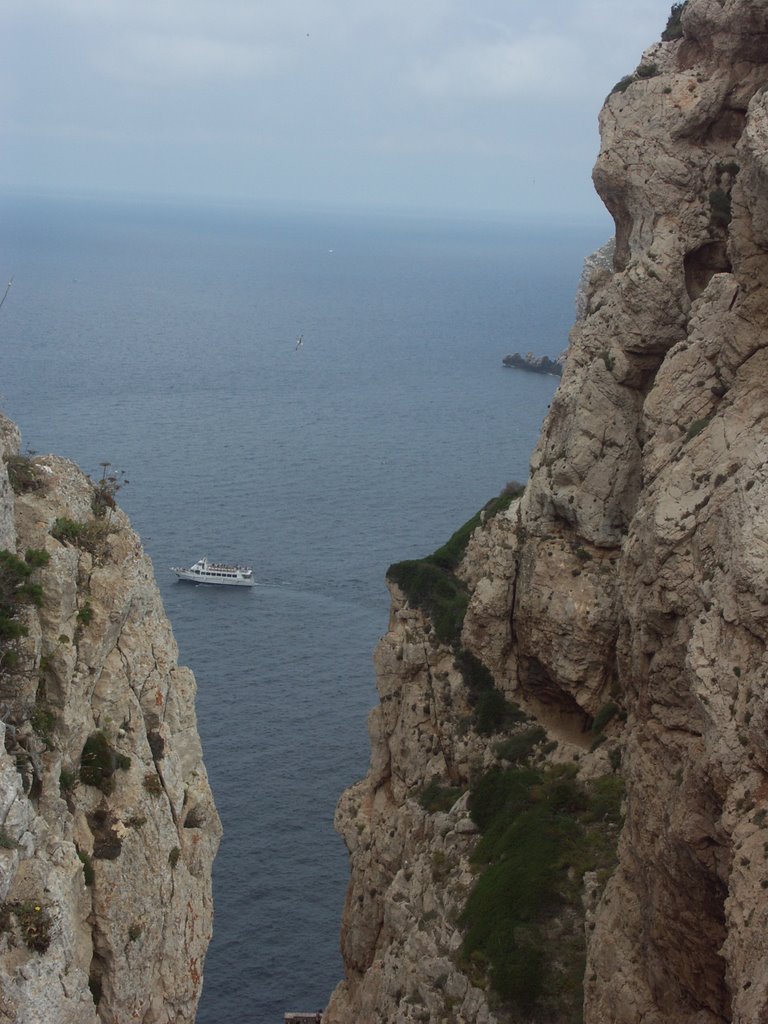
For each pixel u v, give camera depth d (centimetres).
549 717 5450
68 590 2759
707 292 4247
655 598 3606
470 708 5591
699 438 3750
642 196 5072
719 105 5016
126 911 2723
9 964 2245
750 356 3803
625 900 3828
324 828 7956
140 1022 2778
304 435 19012
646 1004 3609
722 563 3256
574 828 4856
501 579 5447
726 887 3103
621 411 5081
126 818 2800
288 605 11644
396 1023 4728
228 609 11481
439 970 4653
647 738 3662
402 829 5591
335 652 10638
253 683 9925
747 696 2984
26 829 2359
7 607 2600
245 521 14125
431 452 18062
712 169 5028
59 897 2366
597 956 3891
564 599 5122
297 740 9012
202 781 3127
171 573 12262
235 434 18850
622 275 5075
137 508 14425
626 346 5003
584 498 5116
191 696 3158
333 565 12756
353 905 5850
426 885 5150
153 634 3056
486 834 5141
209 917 3084
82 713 2769
